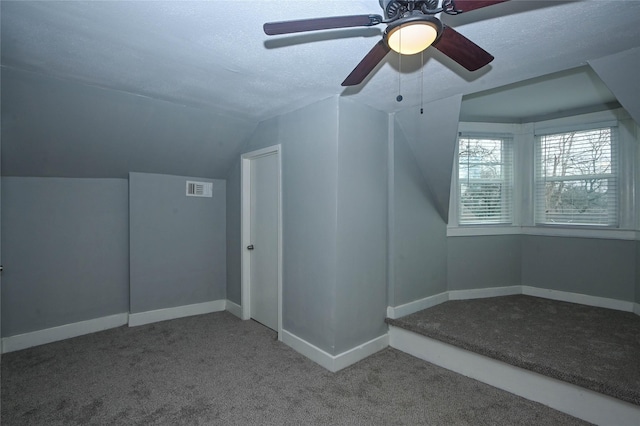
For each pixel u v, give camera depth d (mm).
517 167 3748
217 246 3998
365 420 1951
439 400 2137
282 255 3062
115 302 3428
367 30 1666
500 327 2691
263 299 3500
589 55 1950
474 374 2400
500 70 2146
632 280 3121
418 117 2859
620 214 3193
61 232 3137
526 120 3703
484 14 1533
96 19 1580
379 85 2371
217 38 1755
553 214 3590
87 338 3125
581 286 3408
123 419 1957
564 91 2865
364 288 2756
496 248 3723
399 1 1201
